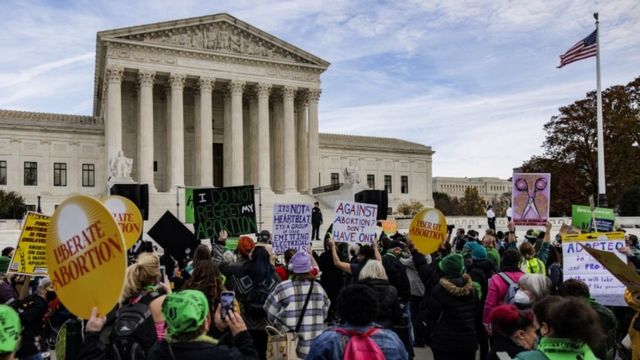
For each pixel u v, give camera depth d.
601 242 14.88
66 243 8.24
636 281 10.12
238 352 7.60
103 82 96.06
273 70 95.50
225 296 8.59
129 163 69.69
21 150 89.88
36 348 13.27
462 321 12.88
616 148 92.50
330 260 20.50
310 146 97.38
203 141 89.88
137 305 9.22
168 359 7.25
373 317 8.21
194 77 90.81
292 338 12.60
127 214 18.95
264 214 86.31
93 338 7.70
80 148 93.44
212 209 24.86
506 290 13.78
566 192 96.25
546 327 7.41
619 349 12.65
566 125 99.00
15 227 69.44
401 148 126.25
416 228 22.39
